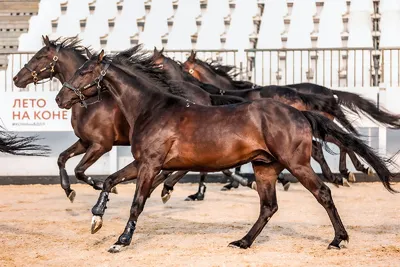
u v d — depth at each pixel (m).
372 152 8.90
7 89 22.66
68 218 12.35
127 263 8.17
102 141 12.66
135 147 9.26
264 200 9.23
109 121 12.59
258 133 8.69
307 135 8.66
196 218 12.31
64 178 12.96
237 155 8.80
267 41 23.69
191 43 24.20
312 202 14.73
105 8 25.44
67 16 25.45
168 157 9.12
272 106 8.77
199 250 8.97
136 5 25.25
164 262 8.20
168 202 15.02
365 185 18.62
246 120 8.74
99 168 19.88
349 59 22.92
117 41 24.52
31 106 19.00
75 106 12.77
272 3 24.31
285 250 8.93
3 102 18.98
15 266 8.05
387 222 11.55
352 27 23.56
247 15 24.42
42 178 19.95
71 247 9.30
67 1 25.78
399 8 23.62
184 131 9.02
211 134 8.83
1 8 27.16
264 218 9.20
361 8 23.80
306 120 8.75
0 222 11.78
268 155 8.86
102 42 24.55
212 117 8.95
